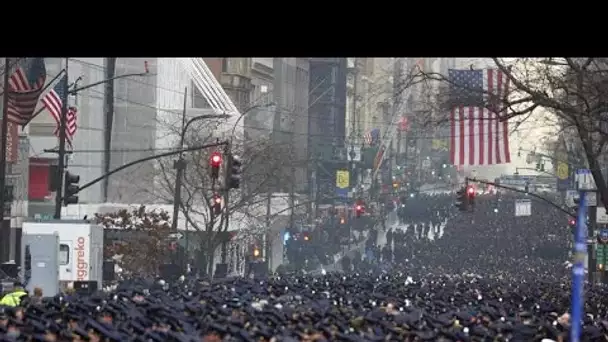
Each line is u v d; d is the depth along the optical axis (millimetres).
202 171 143375
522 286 102562
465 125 103312
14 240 136375
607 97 79875
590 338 61406
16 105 108562
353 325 56812
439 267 174500
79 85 147750
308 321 57375
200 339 49781
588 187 140625
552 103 78375
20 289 70062
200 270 130000
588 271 137500
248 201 160375
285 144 195250
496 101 84875
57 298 64062
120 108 163750
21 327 48156
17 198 138375
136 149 159125
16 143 128125
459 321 64125
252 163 157250
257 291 79500
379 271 156250
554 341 58719
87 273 88188
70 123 114938
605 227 130625
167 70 172250
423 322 61062
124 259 121562
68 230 88000
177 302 65750
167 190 150125
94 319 53156
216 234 136750
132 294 69312
